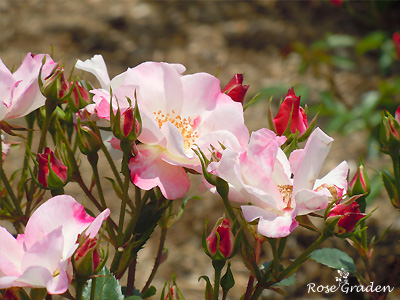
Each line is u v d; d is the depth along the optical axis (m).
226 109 0.68
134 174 0.67
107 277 0.69
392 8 2.14
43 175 0.69
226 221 0.67
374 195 1.44
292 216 0.65
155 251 1.63
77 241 0.64
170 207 0.78
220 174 0.65
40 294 0.64
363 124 1.71
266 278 0.69
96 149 0.71
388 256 1.44
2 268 0.62
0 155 0.73
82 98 0.72
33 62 0.71
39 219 0.64
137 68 0.69
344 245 1.51
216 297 0.67
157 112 0.69
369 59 2.24
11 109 0.70
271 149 0.66
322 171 1.80
